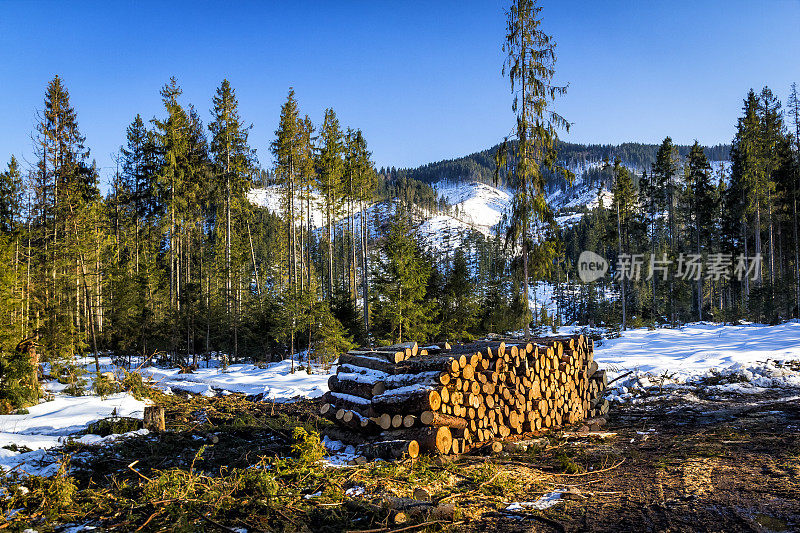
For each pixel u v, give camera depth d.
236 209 39.28
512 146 22.02
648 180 55.56
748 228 45.94
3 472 6.33
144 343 30.39
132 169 41.62
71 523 5.07
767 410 10.03
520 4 21.47
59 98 33.88
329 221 41.25
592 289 69.94
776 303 34.88
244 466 7.02
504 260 23.50
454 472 6.36
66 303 27.34
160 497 5.51
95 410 11.23
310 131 40.47
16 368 12.38
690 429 8.84
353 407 7.99
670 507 4.68
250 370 25.09
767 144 39.75
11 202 33.28
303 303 25.67
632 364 16.42
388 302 26.14
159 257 46.47
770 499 4.73
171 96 35.81
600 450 7.54
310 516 4.88
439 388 7.16
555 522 4.48
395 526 4.57
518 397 8.33
